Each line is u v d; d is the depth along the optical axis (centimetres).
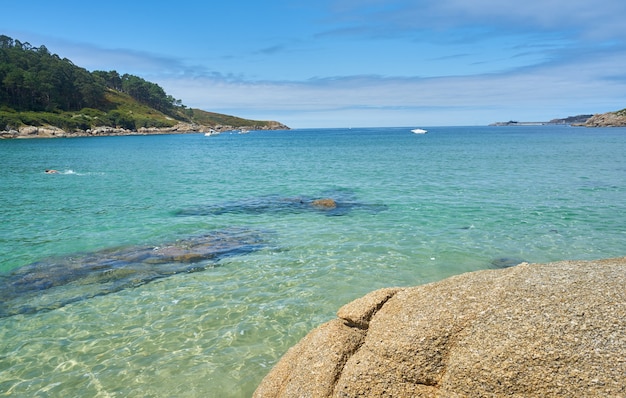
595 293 475
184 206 2452
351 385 518
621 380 396
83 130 14450
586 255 1495
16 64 15375
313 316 1051
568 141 9144
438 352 491
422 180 3422
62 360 879
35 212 2300
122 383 802
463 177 3553
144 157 6300
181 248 1594
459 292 541
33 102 14388
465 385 459
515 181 3253
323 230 1855
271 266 1399
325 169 4441
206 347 919
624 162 4503
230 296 1170
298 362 600
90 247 1633
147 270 1370
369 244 1633
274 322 1023
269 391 620
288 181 3534
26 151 7338
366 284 1245
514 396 434
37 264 1442
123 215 2214
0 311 1098
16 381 812
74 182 3506
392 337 526
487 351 457
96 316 1065
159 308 1102
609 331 429
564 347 430
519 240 1670
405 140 12394
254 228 1908
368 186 3173
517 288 512
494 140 10906
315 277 1299
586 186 2944
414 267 1382
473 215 2108
